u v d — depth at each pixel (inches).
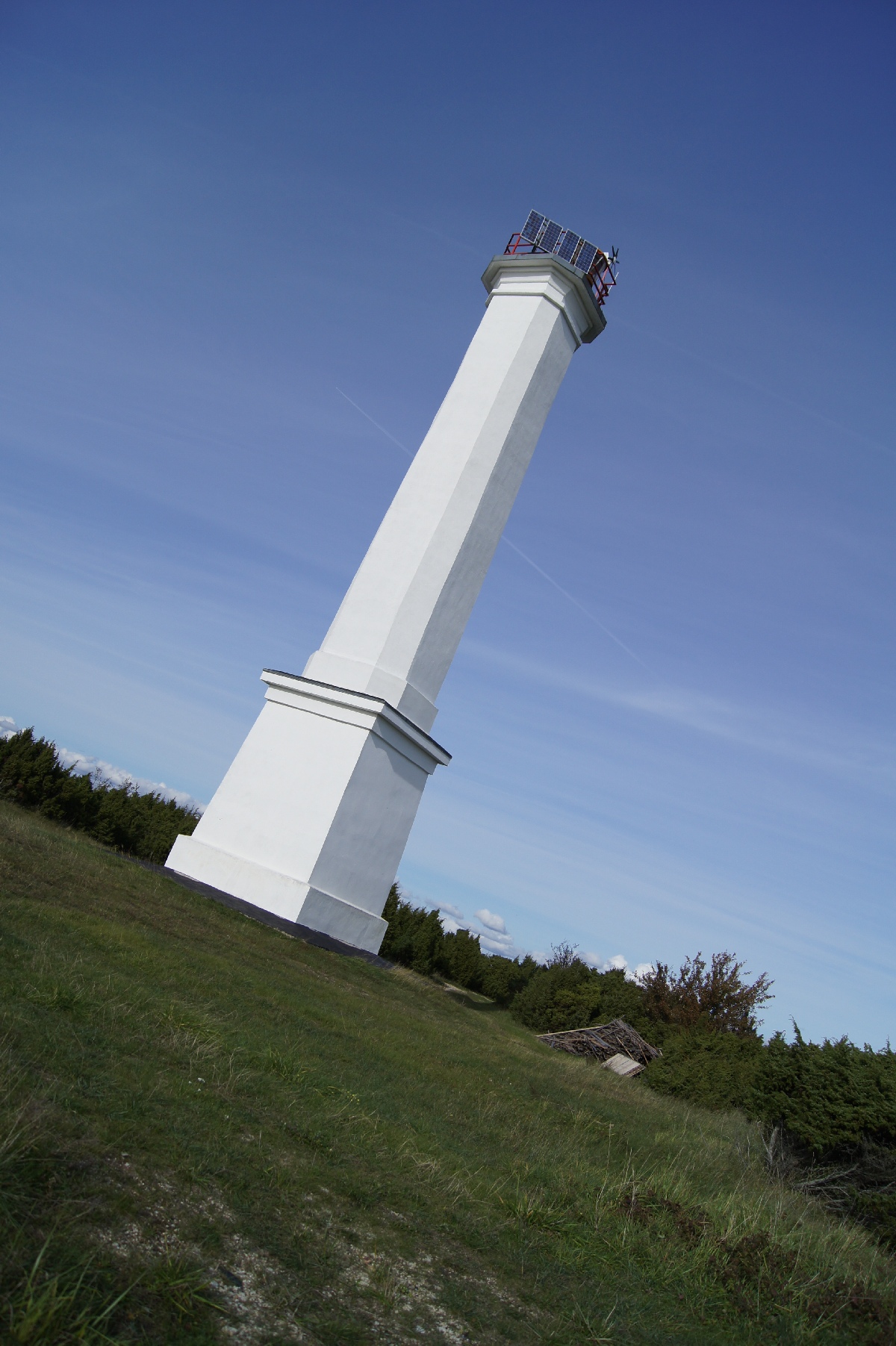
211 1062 303.0
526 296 957.8
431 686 881.5
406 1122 344.8
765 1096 558.3
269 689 855.1
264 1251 191.2
